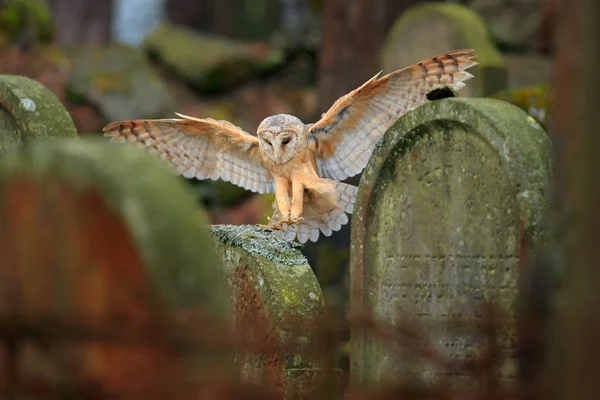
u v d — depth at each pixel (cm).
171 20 5109
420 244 1035
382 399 862
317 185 1198
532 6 2730
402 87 1159
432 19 2242
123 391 617
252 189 1276
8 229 653
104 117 2912
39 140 1378
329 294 2045
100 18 4025
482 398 801
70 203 617
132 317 600
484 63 2097
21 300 652
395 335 915
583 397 648
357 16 2792
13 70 3089
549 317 733
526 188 899
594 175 668
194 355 622
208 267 613
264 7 5206
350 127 1212
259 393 689
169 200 605
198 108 3216
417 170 1038
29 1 3247
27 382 643
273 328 1080
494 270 951
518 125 930
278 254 1132
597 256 656
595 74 674
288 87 3384
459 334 971
